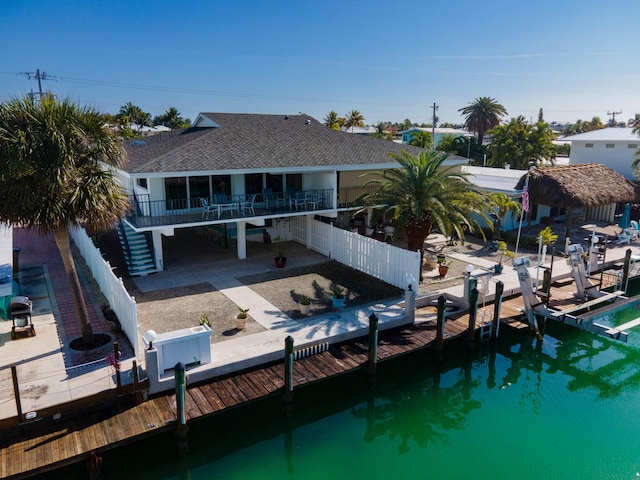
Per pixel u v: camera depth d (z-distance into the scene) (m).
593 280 21.06
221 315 15.76
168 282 19.25
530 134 51.12
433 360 15.03
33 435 9.73
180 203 21.73
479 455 11.30
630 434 12.02
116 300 14.72
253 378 12.20
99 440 9.60
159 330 14.51
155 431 10.12
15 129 10.88
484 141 89.19
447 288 18.78
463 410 13.38
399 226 18.14
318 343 13.66
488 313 16.86
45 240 26.64
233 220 20.66
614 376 15.12
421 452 11.45
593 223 32.19
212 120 26.95
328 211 22.92
